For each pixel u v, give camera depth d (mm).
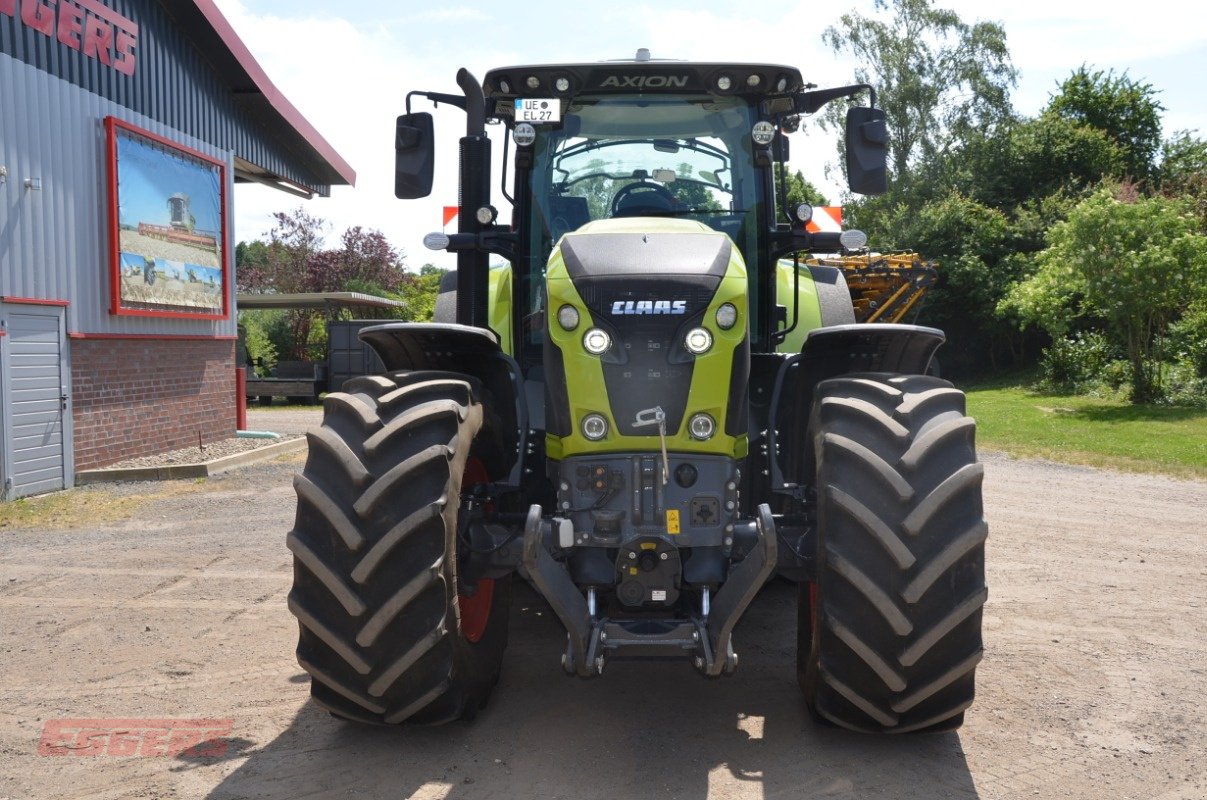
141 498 9508
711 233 3762
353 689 3281
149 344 12148
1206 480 10156
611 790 3145
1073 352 21031
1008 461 11625
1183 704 3916
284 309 26688
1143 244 16938
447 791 3146
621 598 3393
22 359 9773
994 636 4848
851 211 35312
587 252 3602
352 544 3119
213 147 13531
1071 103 36938
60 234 10359
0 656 4574
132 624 5098
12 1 9586
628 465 3422
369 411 3338
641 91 4500
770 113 4613
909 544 3074
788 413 4039
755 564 3176
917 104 35188
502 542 3568
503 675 4277
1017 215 30234
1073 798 3096
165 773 3297
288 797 3111
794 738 3562
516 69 4383
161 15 12180
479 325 4617
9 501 9398
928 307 28922
